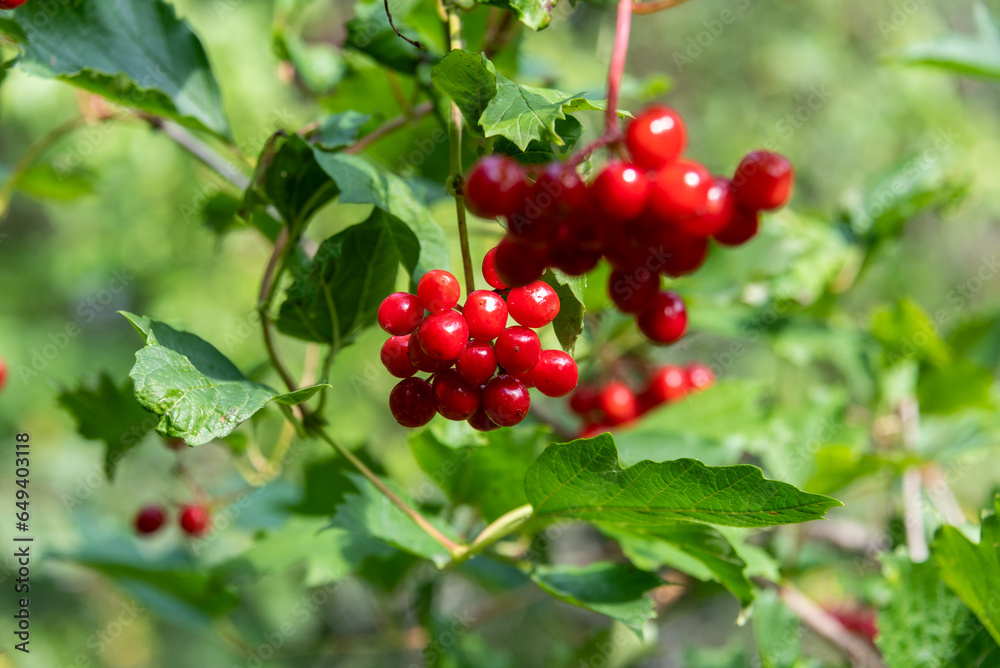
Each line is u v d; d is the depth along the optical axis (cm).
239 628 60
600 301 50
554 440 50
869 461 47
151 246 137
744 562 39
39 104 121
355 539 47
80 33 42
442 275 35
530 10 37
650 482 37
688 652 53
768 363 134
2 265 153
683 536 39
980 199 152
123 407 47
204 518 54
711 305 54
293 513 49
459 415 35
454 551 40
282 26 51
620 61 36
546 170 34
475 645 55
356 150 45
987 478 118
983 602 41
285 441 50
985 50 55
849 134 164
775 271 53
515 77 50
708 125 167
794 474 48
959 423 53
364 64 49
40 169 55
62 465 141
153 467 142
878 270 143
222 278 141
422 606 53
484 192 34
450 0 38
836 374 97
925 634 42
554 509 39
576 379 36
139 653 136
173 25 44
